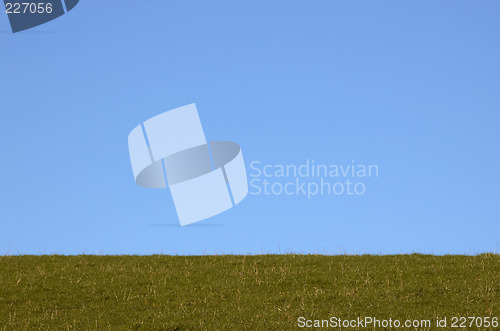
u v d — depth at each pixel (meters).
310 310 19.98
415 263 25.66
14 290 22.36
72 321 19.22
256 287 22.83
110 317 19.67
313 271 24.62
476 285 22.12
